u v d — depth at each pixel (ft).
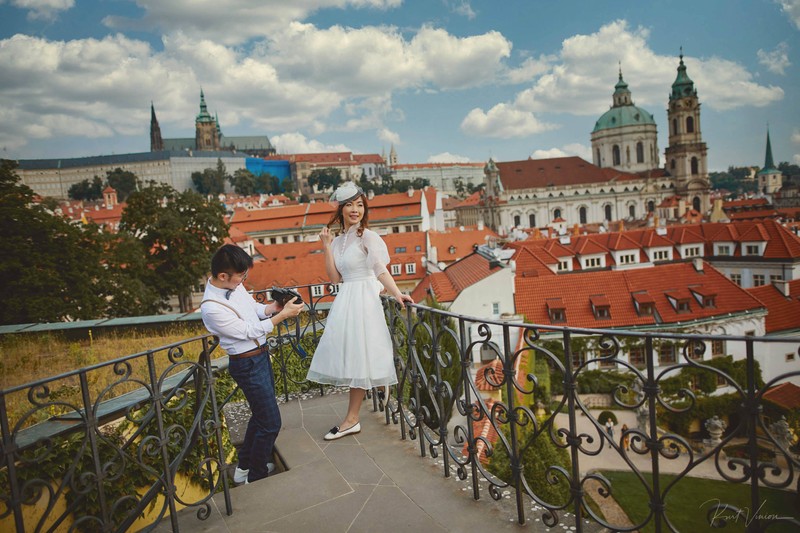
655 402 9.61
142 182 621.31
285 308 15.58
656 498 10.04
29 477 14.70
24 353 33.99
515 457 12.45
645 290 116.57
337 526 13.25
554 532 12.42
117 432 17.08
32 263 93.71
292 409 21.44
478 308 115.65
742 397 8.80
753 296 114.73
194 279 147.23
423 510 13.73
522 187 507.30
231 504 14.52
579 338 102.37
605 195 504.43
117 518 16.71
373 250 16.49
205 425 14.37
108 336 39.14
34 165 643.45
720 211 344.49
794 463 8.46
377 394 20.59
